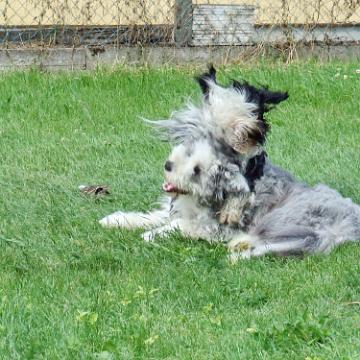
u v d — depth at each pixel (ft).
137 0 66.74
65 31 66.74
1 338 27.53
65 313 29.60
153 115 56.85
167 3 67.82
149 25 67.26
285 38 69.56
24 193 43.75
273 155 49.67
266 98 36.94
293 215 36.58
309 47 70.13
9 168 47.57
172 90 61.00
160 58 66.85
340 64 67.82
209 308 30.12
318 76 63.67
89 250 36.68
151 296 31.27
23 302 30.19
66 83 61.46
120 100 59.47
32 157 49.39
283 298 31.42
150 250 36.73
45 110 57.62
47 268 34.76
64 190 44.29
